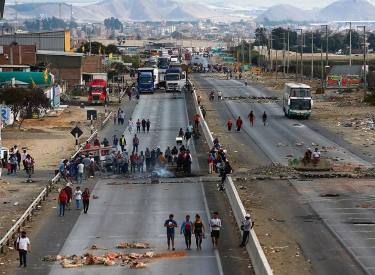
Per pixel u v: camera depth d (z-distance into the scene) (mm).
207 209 50281
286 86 111375
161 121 105438
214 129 95625
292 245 40156
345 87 151625
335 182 58688
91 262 37312
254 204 50875
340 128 94062
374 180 59469
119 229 44844
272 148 78812
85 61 173000
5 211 50062
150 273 35656
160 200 53438
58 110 114375
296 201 51719
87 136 88938
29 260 38156
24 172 66625
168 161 70625
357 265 36312
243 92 153250
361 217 46688
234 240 41969
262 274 33375
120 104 128750
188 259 38156
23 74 118625
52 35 185500
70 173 62062
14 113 97250
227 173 57469
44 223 46469
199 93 149750
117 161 66188
